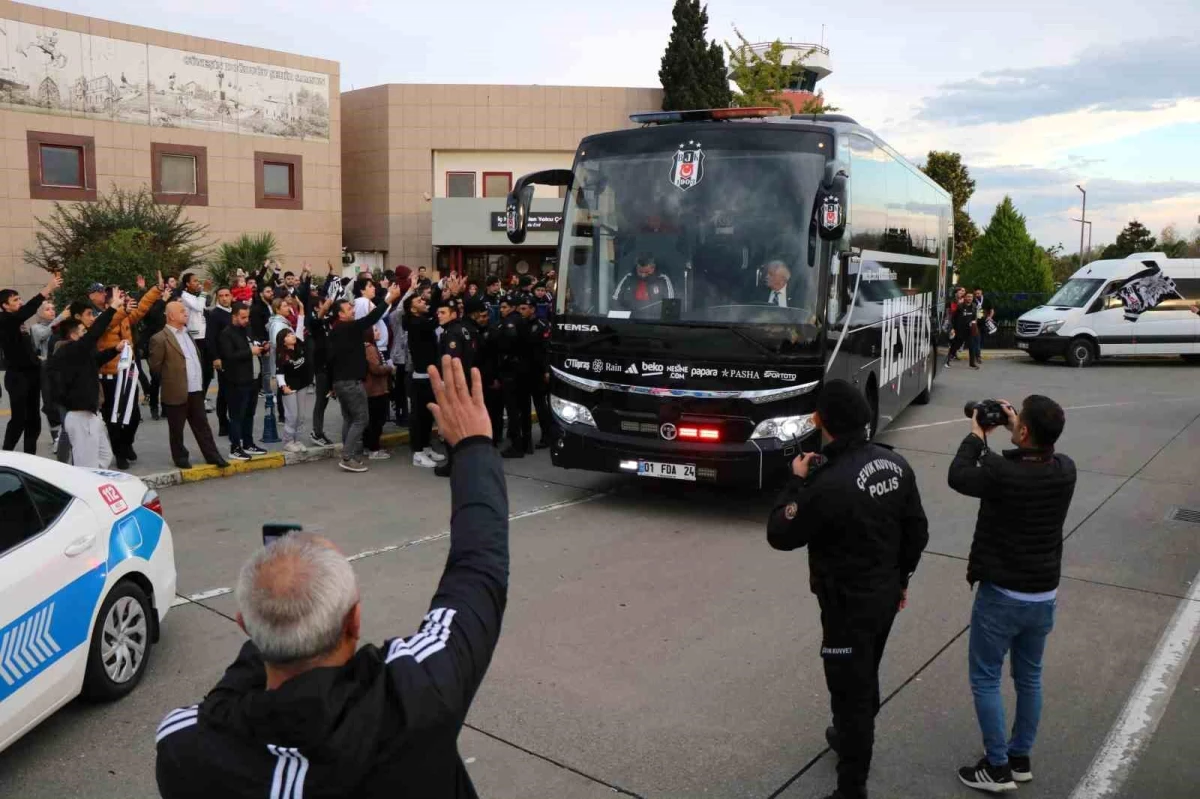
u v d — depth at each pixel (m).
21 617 4.30
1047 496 3.99
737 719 4.84
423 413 10.94
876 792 4.18
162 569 5.47
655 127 8.80
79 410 8.41
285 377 10.91
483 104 33.41
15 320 9.52
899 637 6.01
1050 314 23.77
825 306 8.20
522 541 8.07
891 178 11.66
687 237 8.50
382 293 13.39
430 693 1.72
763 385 8.16
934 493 10.02
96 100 26.30
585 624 6.14
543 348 11.73
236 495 9.53
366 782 1.64
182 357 9.91
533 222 31.05
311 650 1.66
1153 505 9.56
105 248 20.97
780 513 4.00
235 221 29.42
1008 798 4.14
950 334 19.14
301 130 30.62
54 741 4.62
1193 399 17.14
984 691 4.16
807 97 33.41
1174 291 23.16
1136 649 5.87
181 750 1.67
